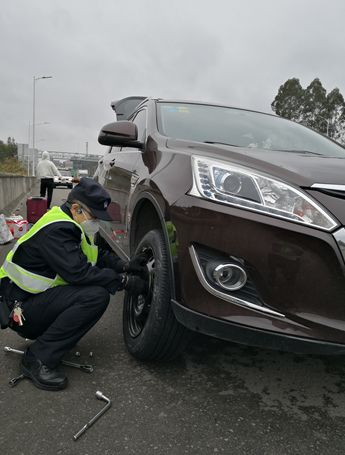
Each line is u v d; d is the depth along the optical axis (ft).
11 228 20.86
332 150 10.50
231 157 7.07
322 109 184.65
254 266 6.10
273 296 6.07
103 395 6.92
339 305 5.90
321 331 5.90
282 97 189.57
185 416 6.56
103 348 8.83
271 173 6.44
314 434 6.23
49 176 32.53
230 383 7.55
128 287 7.80
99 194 7.70
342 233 5.85
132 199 9.28
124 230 10.15
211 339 9.25
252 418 6.56
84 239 7.95
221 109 11.71
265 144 9.97
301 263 5.93
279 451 5.85
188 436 6.10
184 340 7.35
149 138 9.62
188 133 9.80
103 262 8.77
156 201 7.50
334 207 6.01
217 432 6.21
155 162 8.46
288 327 5.98
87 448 5.81
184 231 6.61
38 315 7.74
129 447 5.84
